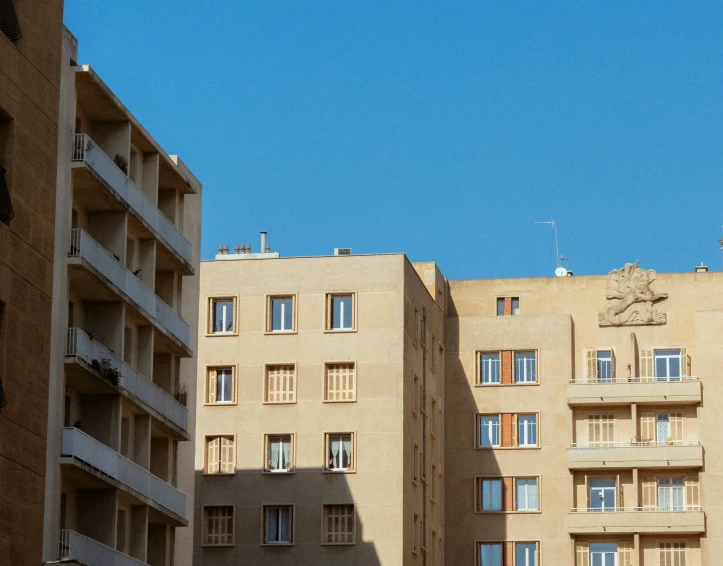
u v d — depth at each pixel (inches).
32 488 2010.3
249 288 3595.0
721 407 3742.6
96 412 2578.7
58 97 2151.8
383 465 3454.7
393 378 3496.6
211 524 3486.7
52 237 2106.3
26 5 2079.2
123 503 2655.0
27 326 2021.4
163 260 2856.8
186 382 2965.1
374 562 3405.5
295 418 3511.3
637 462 3727.9
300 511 3459.6
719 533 3671.3
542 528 3767.2
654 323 3865.7
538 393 3846.0
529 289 3964.1
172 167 2849.4
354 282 3563.0
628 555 3727.9
